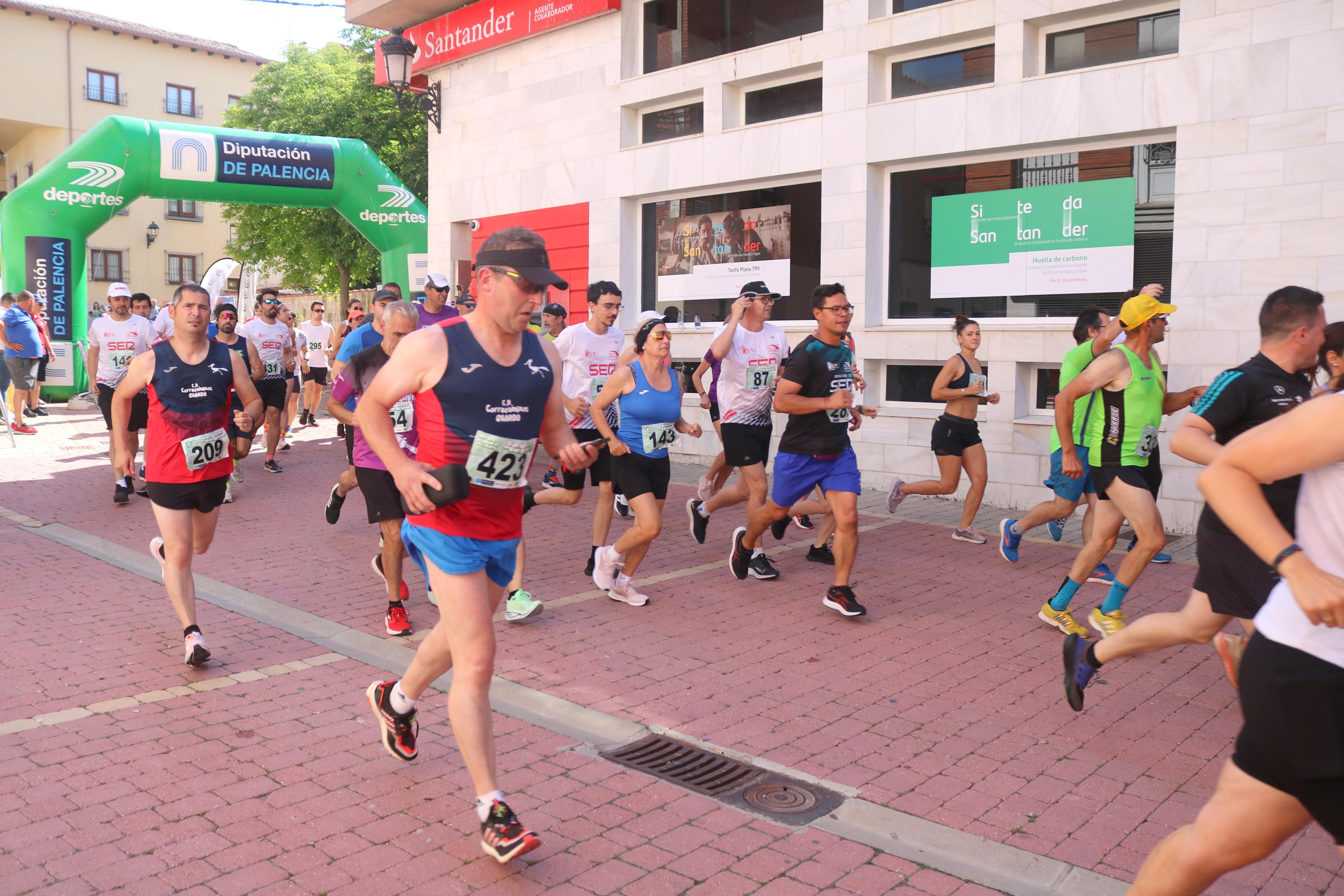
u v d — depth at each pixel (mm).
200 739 4164
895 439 10242
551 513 9633
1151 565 7414
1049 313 9398
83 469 11484
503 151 14375
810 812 3609
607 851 3297
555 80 13531
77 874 3088
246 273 30031
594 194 13148
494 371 3172
